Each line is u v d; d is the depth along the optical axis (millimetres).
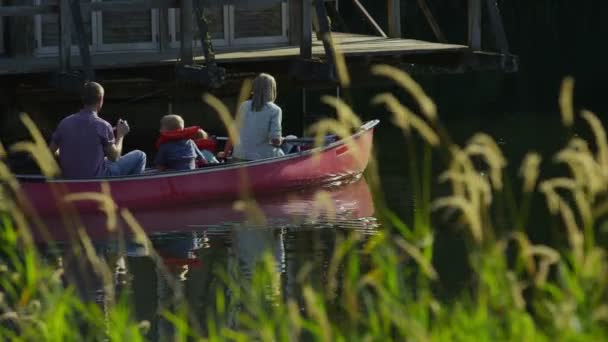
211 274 32562
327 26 52156
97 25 58406
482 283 19703
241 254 35031
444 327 19281
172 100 59375
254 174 44562
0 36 57094
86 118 41938
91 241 36812
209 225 39469
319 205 42906
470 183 19328
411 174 48938
